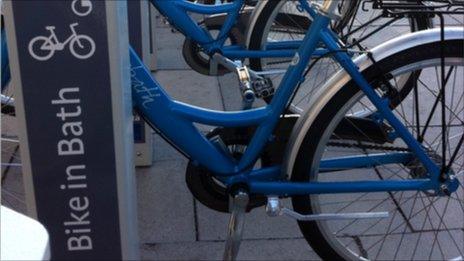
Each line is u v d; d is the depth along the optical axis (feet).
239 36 13.05
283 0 12.30
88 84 5.41
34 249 3.96
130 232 5.98
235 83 14.20
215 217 9.64
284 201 9.45
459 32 7.29
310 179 7.73
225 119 7.66
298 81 7.55
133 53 7.25
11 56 5.31
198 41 12.08
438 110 11.73
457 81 12.71
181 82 14.26
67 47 5.30
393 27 14.38
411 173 8.13
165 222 9.52
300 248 9.03
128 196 5.84
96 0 5.17
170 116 7.55
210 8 11.92
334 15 7.26
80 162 5.67
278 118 7.69
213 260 8.79
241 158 7.88
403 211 9.74
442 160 7.82
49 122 5.52
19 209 9.51
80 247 5.98
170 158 11.05
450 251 9.06
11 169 10.24
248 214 9.67
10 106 8.02
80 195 5.79
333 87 7.39
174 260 8.78
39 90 5.41
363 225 9.53
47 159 5.64
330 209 9.71
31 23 5.22
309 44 7.40
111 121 5.54
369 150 8.74
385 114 7.55
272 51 12.55
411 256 8.97
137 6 9.61
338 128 8.09
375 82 7.36
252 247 9.02
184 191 10.22
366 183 7.79
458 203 9.83
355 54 8.45
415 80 8.67
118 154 5.65
